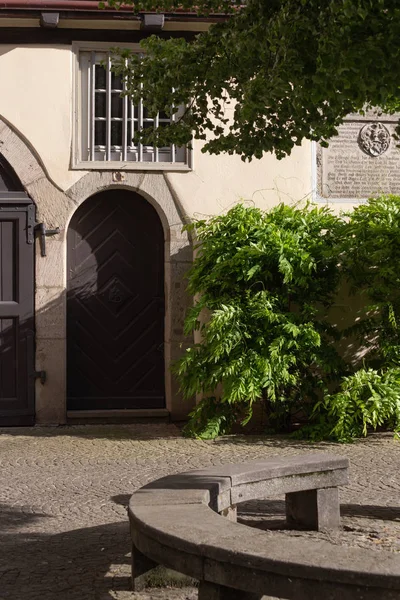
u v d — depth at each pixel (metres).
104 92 11.85
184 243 11.88
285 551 3.91
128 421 11.88
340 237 11.13
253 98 6.31
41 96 11.66
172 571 5.07
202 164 11.91
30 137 11.62
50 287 11.66
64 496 7.61
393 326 10.77
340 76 5.45
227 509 5.82
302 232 11.06
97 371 12.09
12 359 11.62
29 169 11.65
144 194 11.88
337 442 10.25
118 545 6.01
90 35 11.70
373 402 10.14
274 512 7.01
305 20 5.55
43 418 11.66
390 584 3.53
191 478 5.67
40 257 11.65
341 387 10.52
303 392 10.82
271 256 10.77
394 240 10.78
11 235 11.66
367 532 6.20
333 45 5.32
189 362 10.62
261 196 12.03
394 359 10.82
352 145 12.24
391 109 6.89
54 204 11.67
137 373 12.15
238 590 4.15
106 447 10.02
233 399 10.27
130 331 12.14
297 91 6.02
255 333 10.72
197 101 7.03
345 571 3.61
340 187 12.23
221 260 10.86
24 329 11.62
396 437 10.12
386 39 5.27
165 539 4.32
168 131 7.18
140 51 11.80
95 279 12.08
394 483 7.98
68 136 11.69
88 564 5.58
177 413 11.92
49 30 11.63
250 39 6.02
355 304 11.65
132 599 4.91
